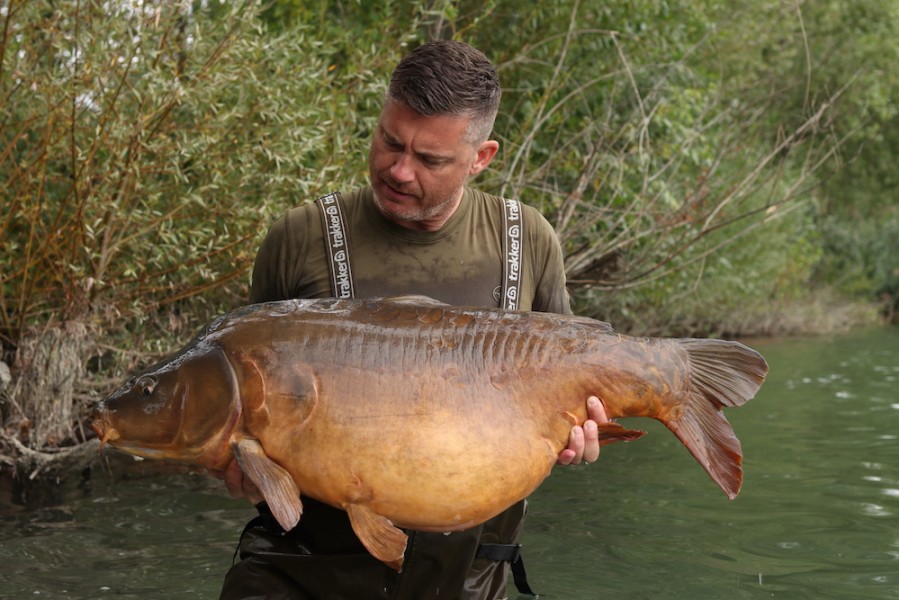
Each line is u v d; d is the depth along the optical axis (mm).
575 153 8695
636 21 9586
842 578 3893
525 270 2752
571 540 4434
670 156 9422
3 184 5805
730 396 2418
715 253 12273
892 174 24547
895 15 19703
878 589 3768
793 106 19172
